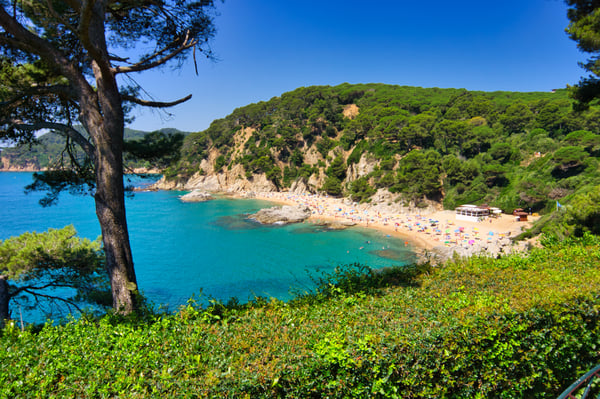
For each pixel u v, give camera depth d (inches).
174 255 2181.3
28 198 4982.8
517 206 2856.8
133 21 454.9
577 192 2356.1
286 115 6077.8
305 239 2571.4
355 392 174.2
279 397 161.8
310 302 280.4
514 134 3535.9
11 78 371.9
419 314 232.7
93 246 589.6
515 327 223.8
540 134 3216.0
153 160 490.3
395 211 3427.7
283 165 5698.8
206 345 193.8
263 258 2096.5
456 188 3280.0
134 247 2388.0
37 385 165.5
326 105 5713.6
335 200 4451.3
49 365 177.6
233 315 238.7
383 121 4399.6
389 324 215.0
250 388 156.6
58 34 388.5
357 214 3462.1
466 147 3464.6
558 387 249.4
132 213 3841.0
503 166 3233.3
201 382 158.2
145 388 159.3
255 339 199.8
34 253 523.5
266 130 5954.7
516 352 227.9
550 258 395.9
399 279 344.8
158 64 390.9
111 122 381.1
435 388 198.4
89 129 385.4
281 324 221.9
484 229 2610.7
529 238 1792.6
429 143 3882.9
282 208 3545.8
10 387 162.9
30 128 398.3
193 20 440.8
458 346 204.5
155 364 175.6
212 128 7135.8
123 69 377.1
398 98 5349.4
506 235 2401.6
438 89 6063.0
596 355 256.2
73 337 207.6
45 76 388.2
